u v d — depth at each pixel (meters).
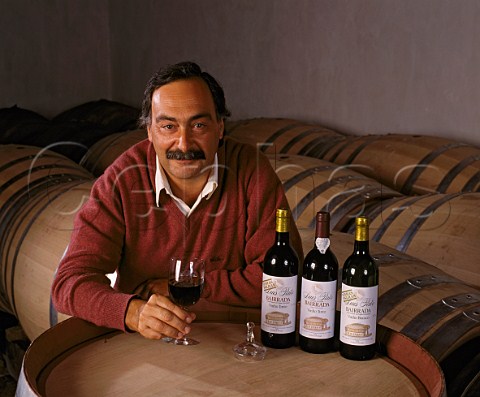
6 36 5.35
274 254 1.75
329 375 1.62
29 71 5.50
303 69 4.39
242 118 4.87
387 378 1.62
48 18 5.55
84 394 1.51
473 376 1.88
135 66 5.70
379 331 1.77
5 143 4.61
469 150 3.38
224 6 4.87
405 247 2.74
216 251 2.18
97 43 5.85
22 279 3.02
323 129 4.15
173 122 1.94
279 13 4.50
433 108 3.72
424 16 3.70
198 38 5.11
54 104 5.66
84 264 1.99
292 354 1.73
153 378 1.59
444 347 2.00
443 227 2.71
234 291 2.07
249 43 4.73
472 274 2.53
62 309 1.90
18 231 3.17
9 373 3.65
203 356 1.71
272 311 1.76
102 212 2.07
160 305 1.72
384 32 3.91
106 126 5.13
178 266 1.80
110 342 1.79
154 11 5.44
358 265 1.68
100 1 5.82
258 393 1.52
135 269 2.17
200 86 1.95
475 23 3.47
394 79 3.89
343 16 4.12
